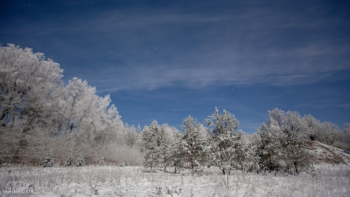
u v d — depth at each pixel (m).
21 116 23.91
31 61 25.69
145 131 50.12
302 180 11.06
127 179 11.22
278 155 17.58
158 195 6.86
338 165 26.33
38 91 25.47
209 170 19.23
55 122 30.19
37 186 7.46
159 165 25.11
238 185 8.76
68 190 7.02
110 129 40.56
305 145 17.94
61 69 30.28
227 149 15.92
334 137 59.47
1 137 19.22
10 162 19.38
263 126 19.17
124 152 37.41
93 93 38.38
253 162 17.72
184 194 7.11
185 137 18.77
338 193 7.31
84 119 33.94
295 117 45.50
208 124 17.59
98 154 32.09
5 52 24.14
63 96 31.34
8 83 22.70
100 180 9.73
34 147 22.44
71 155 25.50
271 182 9.88
